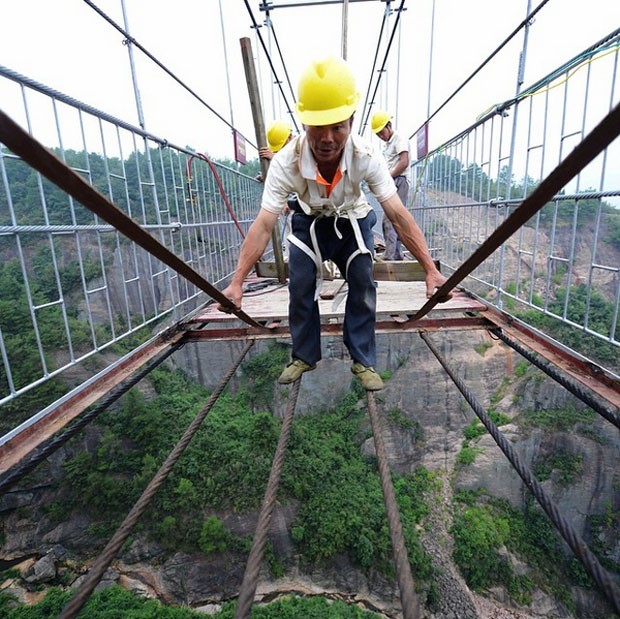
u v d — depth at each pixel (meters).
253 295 5.54
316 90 2.13
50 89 3.01
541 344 3.80
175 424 22.80
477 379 23.31
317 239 2.83
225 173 8.62
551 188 1.16
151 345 4.16
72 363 3.23
